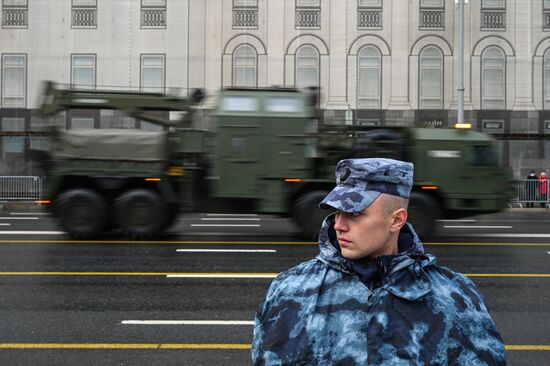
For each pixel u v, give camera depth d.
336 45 33.56
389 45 33.56
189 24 33.62
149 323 7.37
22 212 25.12
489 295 9.08
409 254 2.20
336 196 2.17
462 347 2.09
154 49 33.62
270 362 2.12
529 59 33.59
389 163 2.18
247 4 33.69
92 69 33.56
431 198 15.79
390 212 2.16
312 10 33.66
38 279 10.11
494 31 33.59
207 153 15.90
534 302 8.64
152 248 13.86
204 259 12.30
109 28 33.66
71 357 6.06
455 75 33.53
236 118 15.78
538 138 32.62
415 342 2.06
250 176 15.75
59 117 17.86
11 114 33.38
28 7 33.59
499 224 20.69
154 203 15.38
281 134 15.73
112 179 15.50
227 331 7.04
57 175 15.55
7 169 33.19
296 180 15.63
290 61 33.59
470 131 16.09
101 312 7.90
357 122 33.31
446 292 2.17
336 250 2.21
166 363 5.90
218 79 33.56
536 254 13.27
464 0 29.02
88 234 15.32
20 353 6.18
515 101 33.53
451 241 15.59
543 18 33.69
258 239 15.75
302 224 15.40
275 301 2.20
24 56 33.53
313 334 2.12
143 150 15.65
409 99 33.50
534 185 29.14
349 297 2.14
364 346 2.07
